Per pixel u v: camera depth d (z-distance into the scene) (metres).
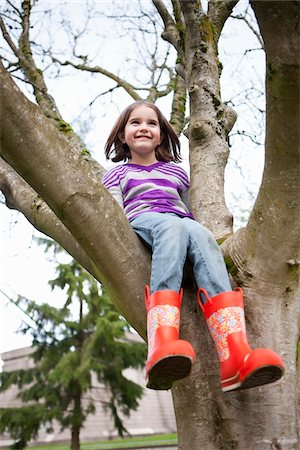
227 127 3.10
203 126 2.97
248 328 2.05
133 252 2.04
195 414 2.01
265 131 1.70
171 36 3.67
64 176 1.86
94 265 2.14
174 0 3.58
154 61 5.78
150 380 1.77
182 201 2.73
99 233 1.94
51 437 21.17
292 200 1.81
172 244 2.00
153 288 1.95
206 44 3.23
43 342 11.73
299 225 1.88
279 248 1.94
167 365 1.65
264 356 1.58
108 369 11.60
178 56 3.61
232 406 1.96
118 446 16.41
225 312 1.84
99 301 11.70
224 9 3.48
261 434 1.91
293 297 2.10
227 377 1.74
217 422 1.97
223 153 2.93
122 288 2.05
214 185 2.75
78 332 11.89
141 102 2.85
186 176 2.79
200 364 2.04
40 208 2.71
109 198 1.98
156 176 2.59
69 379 10.77
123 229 2.01
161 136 2.92
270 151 1.71
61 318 11.69
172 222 2.10
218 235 2.49
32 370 11.70
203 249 2.02
